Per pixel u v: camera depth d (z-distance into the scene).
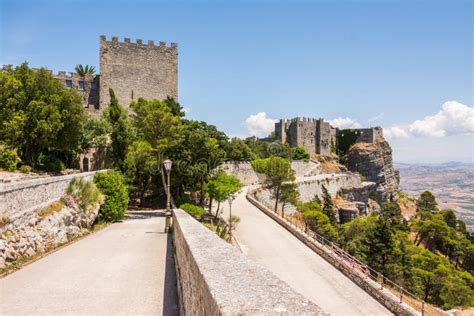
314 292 18.22
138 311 7.33
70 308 7.48
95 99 63.50
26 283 9.31
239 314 2.23
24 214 12.74
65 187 17.84
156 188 39.47
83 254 13.16
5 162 28.36
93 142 42.56
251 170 65.56
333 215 59.34
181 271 7.50
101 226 21.14
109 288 8.89
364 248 39.09
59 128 31.52
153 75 56.06
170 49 57.22
